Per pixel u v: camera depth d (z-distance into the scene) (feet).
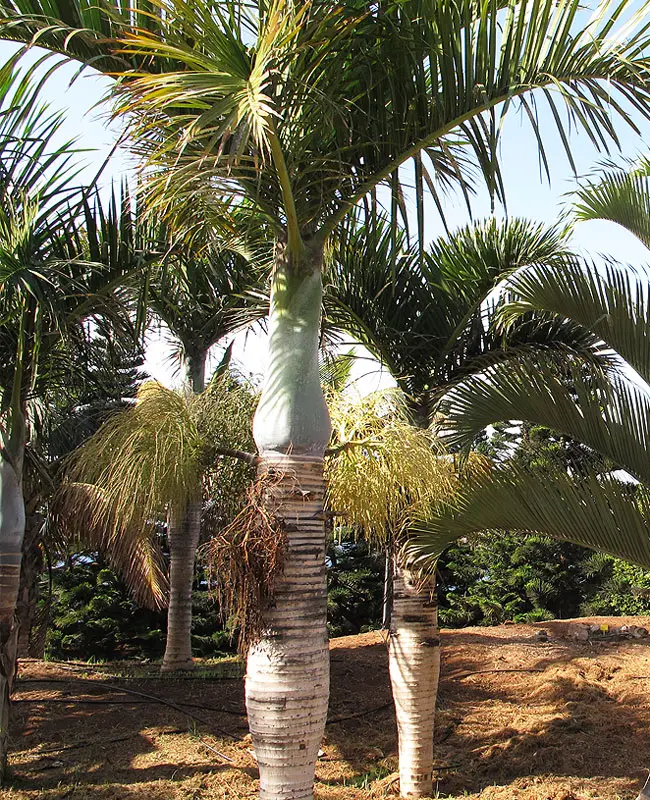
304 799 11.80
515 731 24.70
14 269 16.08
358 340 22.45
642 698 27.17
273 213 13.26
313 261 13.25
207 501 17.84
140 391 16.51
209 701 28.89
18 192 17.29
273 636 12.01
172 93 10.07
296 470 12.50
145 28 13.20
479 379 17.34
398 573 20.12
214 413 16.49
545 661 32.73
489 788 19.89
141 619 53.26
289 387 12.71
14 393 18.26
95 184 16.46
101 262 18.53
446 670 32.53
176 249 16.53
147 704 28.19
